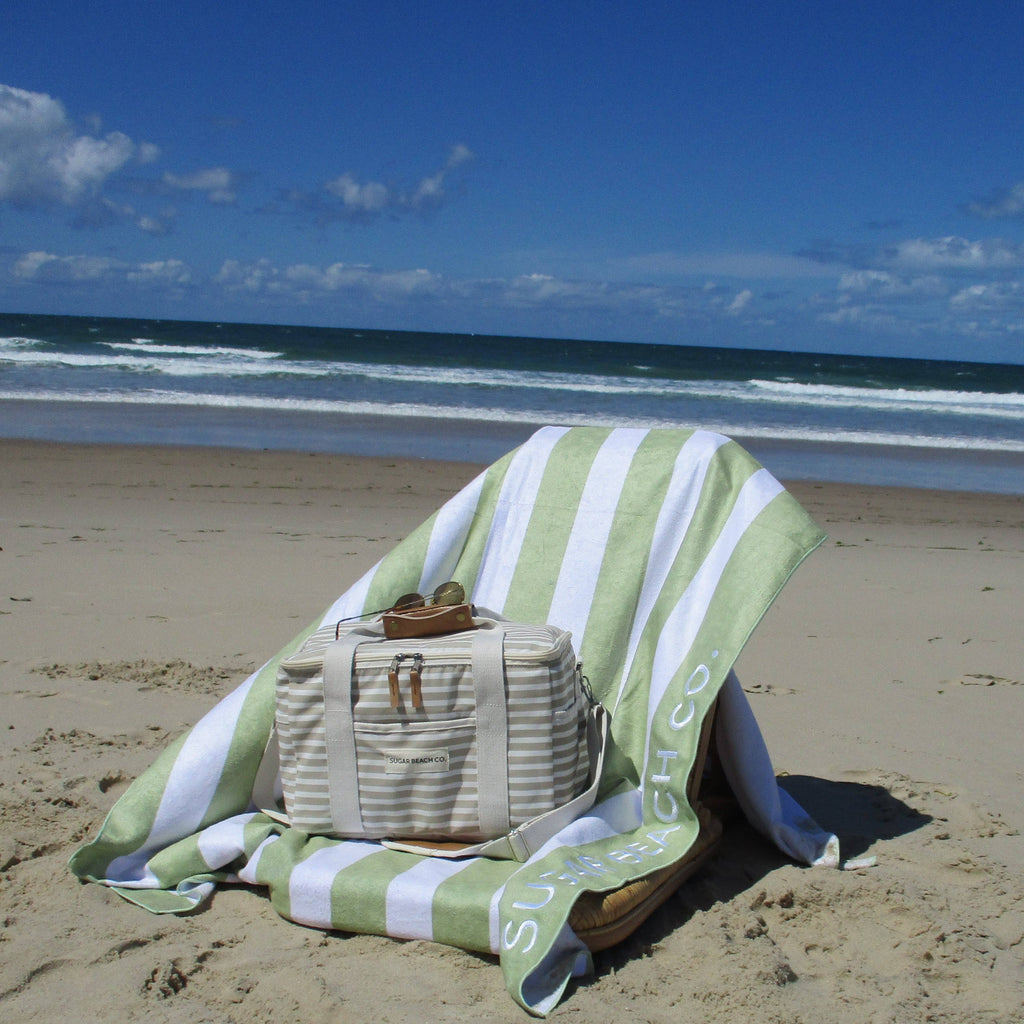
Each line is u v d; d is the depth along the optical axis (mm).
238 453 15109
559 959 2475
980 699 4953
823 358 91438
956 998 2447
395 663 2836
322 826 2947
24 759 3809
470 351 60688
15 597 6348
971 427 25828
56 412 19516
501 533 3676
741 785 3281
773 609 6840
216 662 5191
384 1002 2361
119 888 2914
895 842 3324
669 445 3547
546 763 2818
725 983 2441
